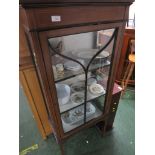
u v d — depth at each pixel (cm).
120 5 65
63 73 78
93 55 82
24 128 155
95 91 105
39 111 122
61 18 55
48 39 59
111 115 131
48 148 134
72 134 108
